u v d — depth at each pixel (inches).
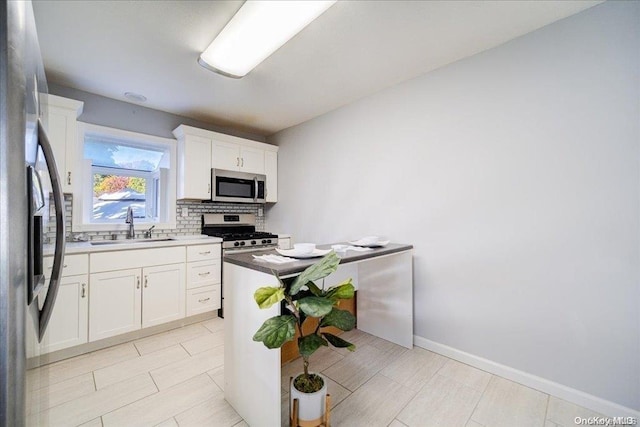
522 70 69.6
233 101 110.3
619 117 57.7
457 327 81.0
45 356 40.8
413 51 76.4
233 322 61.6
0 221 23.3
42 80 38.9
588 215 61.2
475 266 77.5
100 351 85.5
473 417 58.2
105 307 86.8
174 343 91.4
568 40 63.3
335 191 119.0
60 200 39.2
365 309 101.0
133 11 60.9
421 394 65.6
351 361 80.5
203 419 57.8
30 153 29.2
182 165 119.1
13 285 24.3
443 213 84.0
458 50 75.9
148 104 113.1
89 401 62.6
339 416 58.2
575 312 62.8
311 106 115.7
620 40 57.5
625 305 57.3
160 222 121.3
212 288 113.4
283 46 74.0
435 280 85.6
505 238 72.4
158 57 78.9
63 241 39.8
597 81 60.0
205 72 87.2
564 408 61.1
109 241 102.3
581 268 62.1
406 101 93.0
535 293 68.0
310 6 56.9
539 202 67.4
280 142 149.9
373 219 103.8
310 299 48.6
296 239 139.3
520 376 69.7
